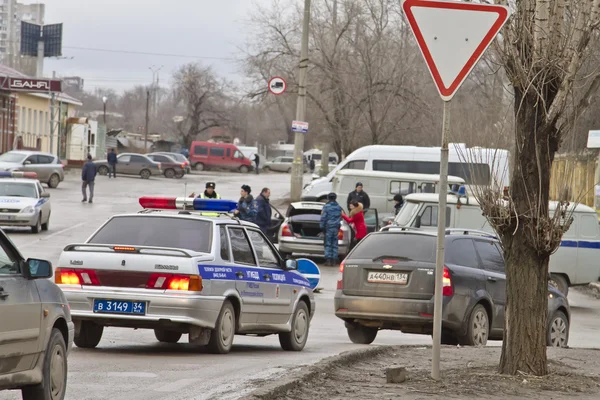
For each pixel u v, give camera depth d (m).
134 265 36.06
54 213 119.62
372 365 33.38
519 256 28.55
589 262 73.38
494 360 33.97
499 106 50.41
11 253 22.89
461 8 24.52
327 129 145.62
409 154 115.00
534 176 27.92
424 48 24.62
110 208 128.88
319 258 91.06
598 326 61.78
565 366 32.78
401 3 24.61
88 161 136.00
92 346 38.97
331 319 58.03
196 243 37.62
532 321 28.59
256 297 39.50
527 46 27.41
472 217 75.31
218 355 37.62
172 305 35.69
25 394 23.34
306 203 89.25
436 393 26.11
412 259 43.75
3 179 101.44
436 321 27.55
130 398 26.78
